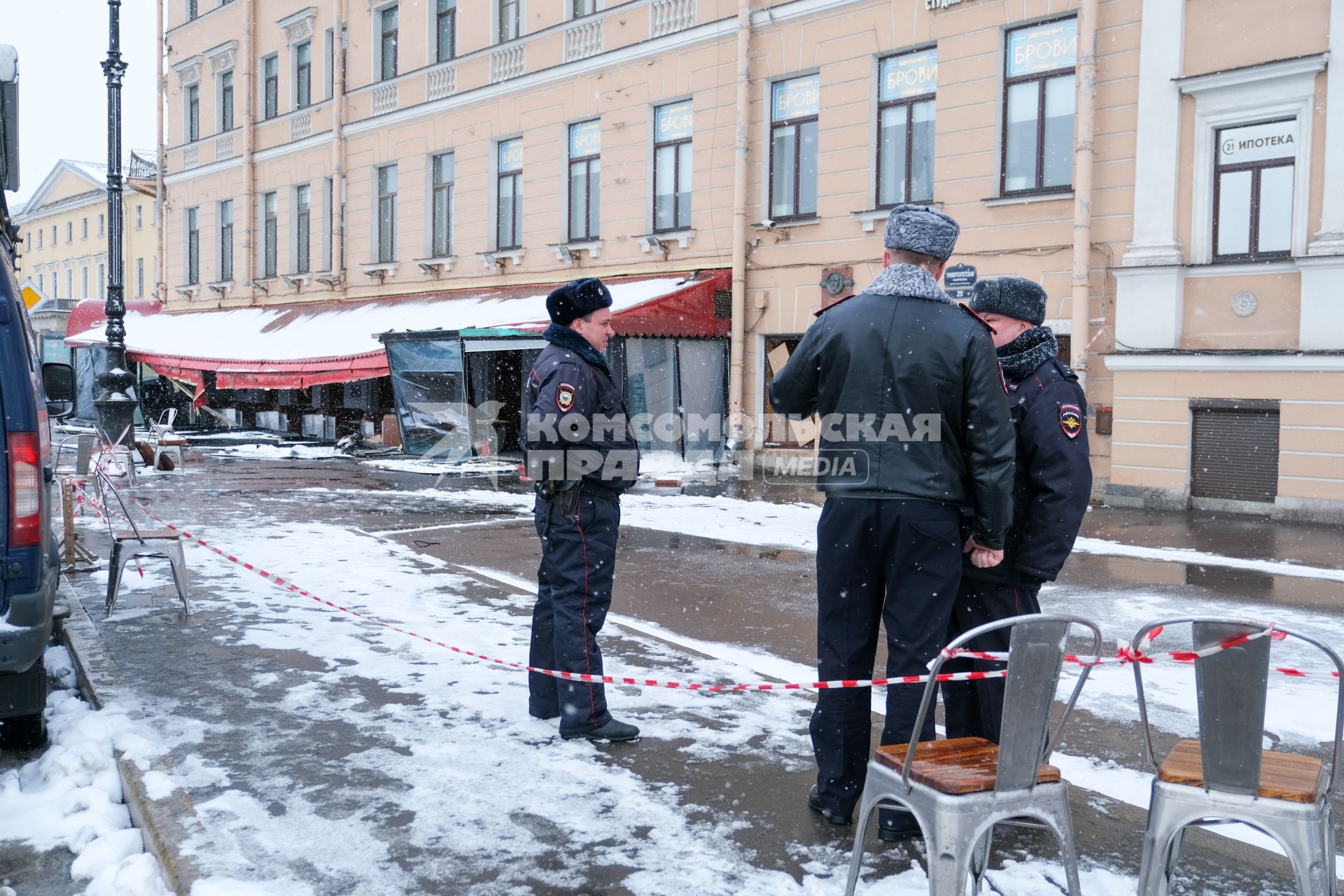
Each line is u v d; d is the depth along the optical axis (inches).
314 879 126.0
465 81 882.1
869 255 625.3
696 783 156.9
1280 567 356.5
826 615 140.0
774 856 132.6
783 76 663.1
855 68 624.4
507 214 868.6
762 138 674.8
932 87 599.8
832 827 141.3
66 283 2249.0
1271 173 475.5
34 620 161.0
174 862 127.5
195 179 1244.5
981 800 106.4
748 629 263.9
